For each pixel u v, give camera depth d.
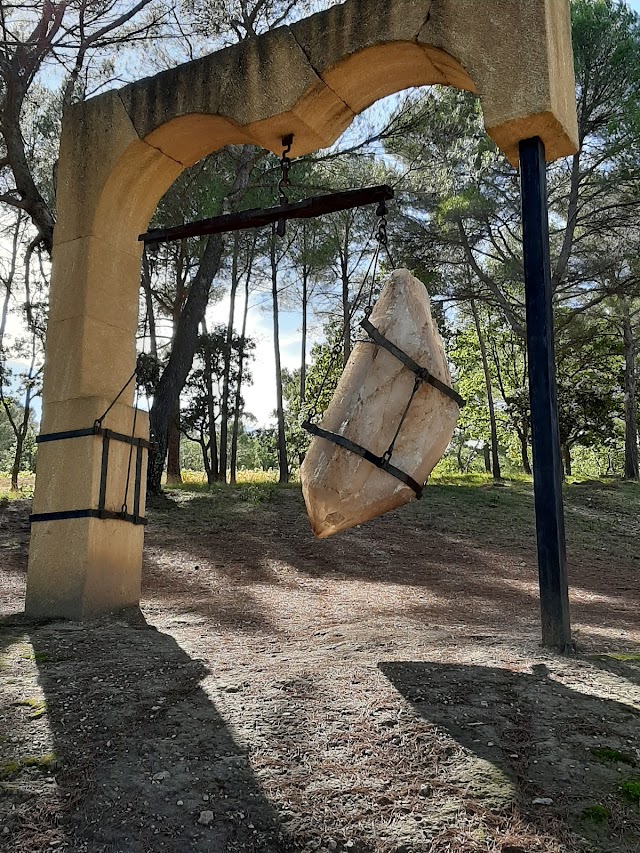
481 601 8.19
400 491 4.65
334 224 23.52
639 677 3.88
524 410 26.12
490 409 24.55
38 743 3.18
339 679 3.83
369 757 2.99
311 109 5.61
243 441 53.88
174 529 12.66
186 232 5.93
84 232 6.10
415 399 4.74
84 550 5.52
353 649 4.58
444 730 3.17
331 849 2.46
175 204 17.25
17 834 2.57
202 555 10.85
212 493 16.19
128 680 3.94
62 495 5.69
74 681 3.93
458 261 21.58
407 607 7.45
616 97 18.59
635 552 13.82
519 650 4.35
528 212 4.74
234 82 5.71
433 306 21.80
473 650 4.39
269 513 14.14
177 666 4.21
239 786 2.80
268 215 5.55
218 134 6.09
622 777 2.82
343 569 10.26
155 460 15.32
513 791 2.72
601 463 49.25
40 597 5.63
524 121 4.68
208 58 5.83
